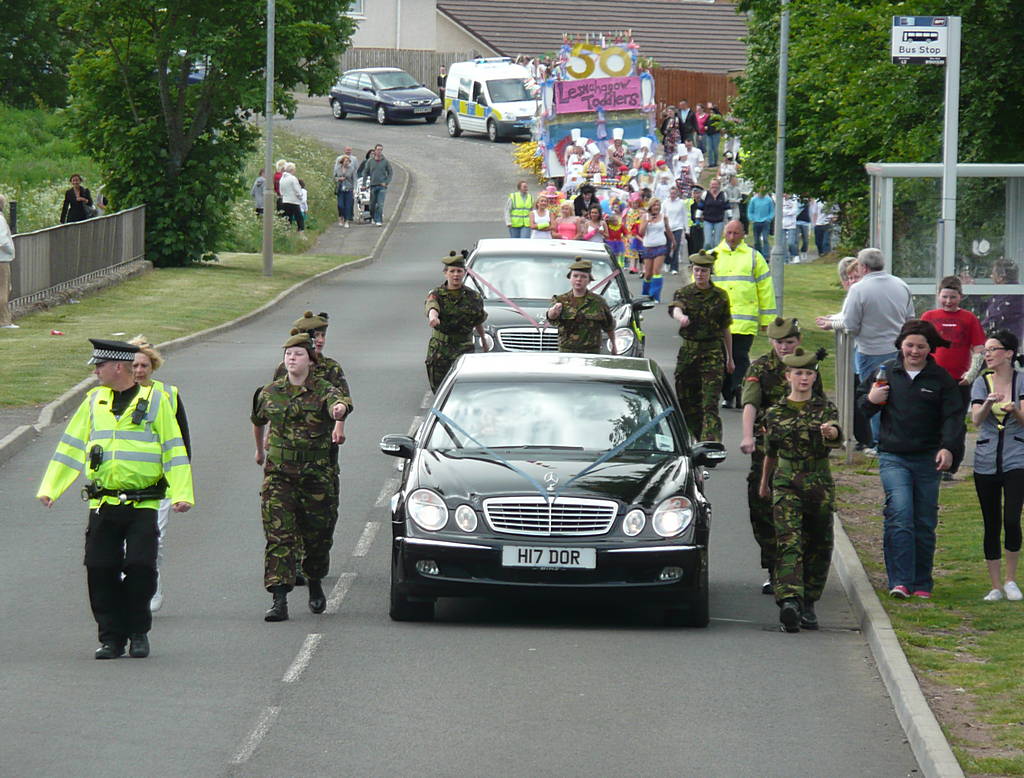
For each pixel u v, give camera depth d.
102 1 87.88
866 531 33.00
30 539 32.16
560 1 185.88
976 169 43.56
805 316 75.56
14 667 22.95
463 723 20.28
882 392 27.52
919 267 45.06
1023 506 27.22
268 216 88.62
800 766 18.77
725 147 141.00
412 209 124.19
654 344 64.06
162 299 75.19
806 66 77.50
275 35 89.12
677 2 186.25
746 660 23.86
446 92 158.25
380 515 34.50
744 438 27.88
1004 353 27.03
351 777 18.11
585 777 18.22
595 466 26.52
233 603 27.23
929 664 22.77
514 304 47.50
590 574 25.23
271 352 60.53
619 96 124.06
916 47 33.88
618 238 81.50
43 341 58.66
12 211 94.69
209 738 19.55
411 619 26.17
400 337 65.56
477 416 28.09
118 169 91.06
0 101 145.75
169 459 23.41
